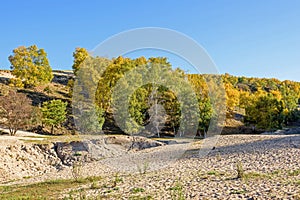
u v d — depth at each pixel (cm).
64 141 2523
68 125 3484
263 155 1560
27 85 5106
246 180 997
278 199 738
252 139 2394
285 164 1249
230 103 3397
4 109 3125
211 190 902
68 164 2259
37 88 5075
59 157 2397
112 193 1002
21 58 5062
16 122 3103
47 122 3328
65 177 1619
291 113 4819
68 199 987
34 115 3350
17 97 3272
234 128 3678
